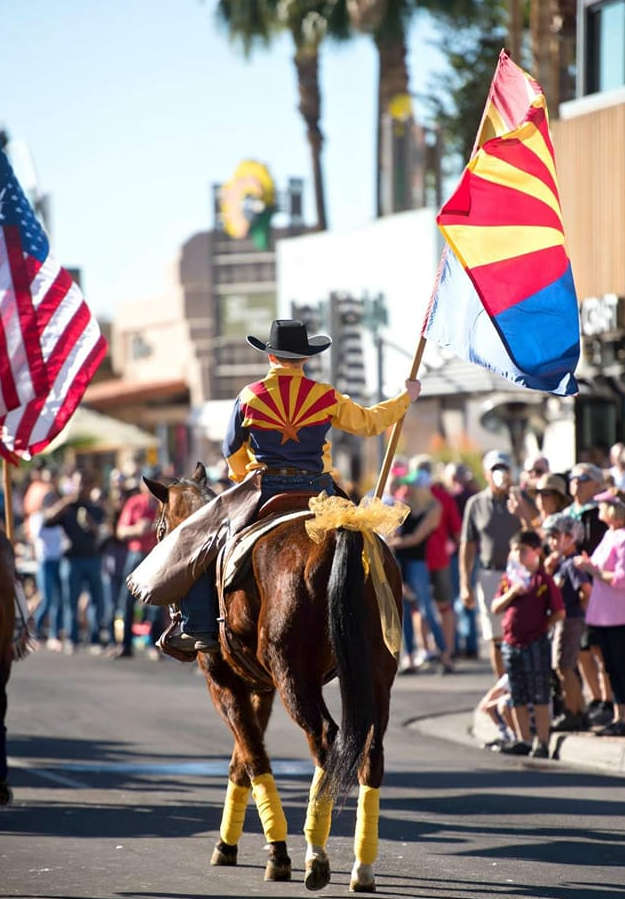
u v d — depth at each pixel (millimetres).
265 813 15844
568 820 19438
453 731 28797
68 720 29938
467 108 94438
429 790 22031
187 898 15031
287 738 27672
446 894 15070
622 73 43688
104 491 55000
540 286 18125
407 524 37125
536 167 18234
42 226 22188
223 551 15852
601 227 42250
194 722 29734
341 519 14445
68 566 44969
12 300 21000
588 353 41688
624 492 25875
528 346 18094
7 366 20891
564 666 26344
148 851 17500
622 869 16328
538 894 15070
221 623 15734
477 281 17750
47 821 19422
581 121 42969
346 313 49312
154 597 16438
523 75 18766
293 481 15945
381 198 81125
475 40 94062
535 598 25578
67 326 22141
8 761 24797
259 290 98750
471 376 45094
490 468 29797
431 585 37781
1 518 52438
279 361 16172
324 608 14469
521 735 25984
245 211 98812
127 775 23391
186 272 108000
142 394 105062
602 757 24531
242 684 16203
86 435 73250
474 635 40875
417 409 62656
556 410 47062
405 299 66438
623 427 43906
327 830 14883
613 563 25109
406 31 77938
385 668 14734
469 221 17828
